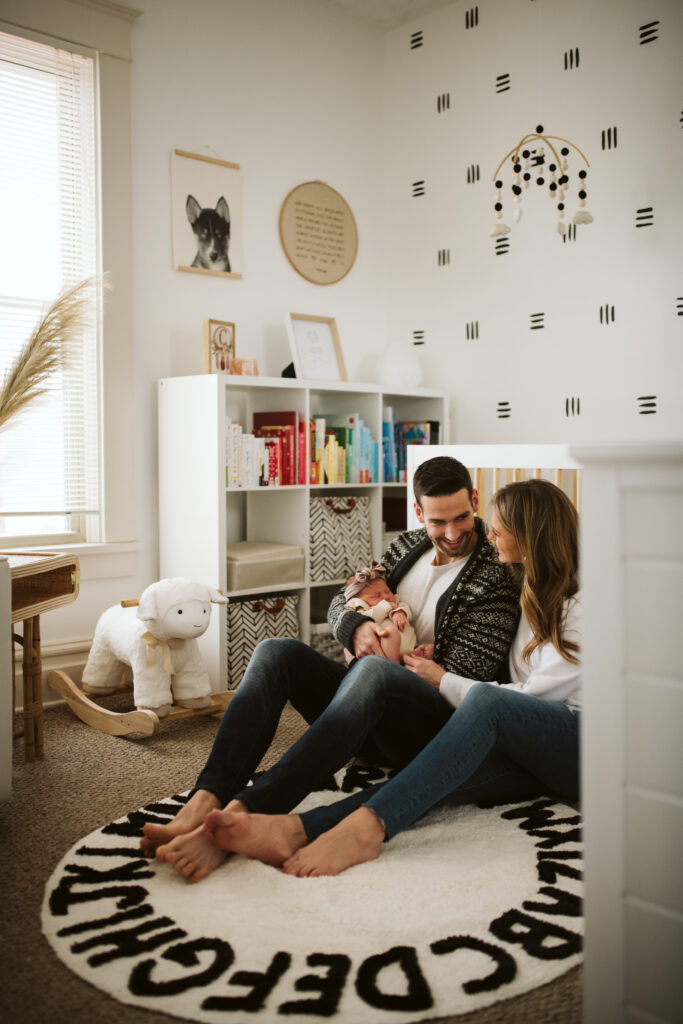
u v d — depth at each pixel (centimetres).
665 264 282
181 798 183
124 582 292
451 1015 110
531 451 236
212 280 315
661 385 284
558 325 313
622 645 92
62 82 276
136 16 286
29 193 272
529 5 316
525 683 168
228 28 317
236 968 119
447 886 140
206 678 246
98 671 255
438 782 149
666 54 279
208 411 271
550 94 312
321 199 350
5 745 172
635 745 92
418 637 191
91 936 128
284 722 245
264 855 145
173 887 141
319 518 301
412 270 364
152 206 297
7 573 172
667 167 280
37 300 274
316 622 311
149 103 295
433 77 352
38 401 230
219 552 270
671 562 89
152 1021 109
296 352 316
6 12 259
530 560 166
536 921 131
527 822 167
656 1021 91
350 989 114
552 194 289
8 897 142
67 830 169
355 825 146
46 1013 111
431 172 355
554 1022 109
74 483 284
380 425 322
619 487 92
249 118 325
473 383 343
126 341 287
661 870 91
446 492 180
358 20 361
